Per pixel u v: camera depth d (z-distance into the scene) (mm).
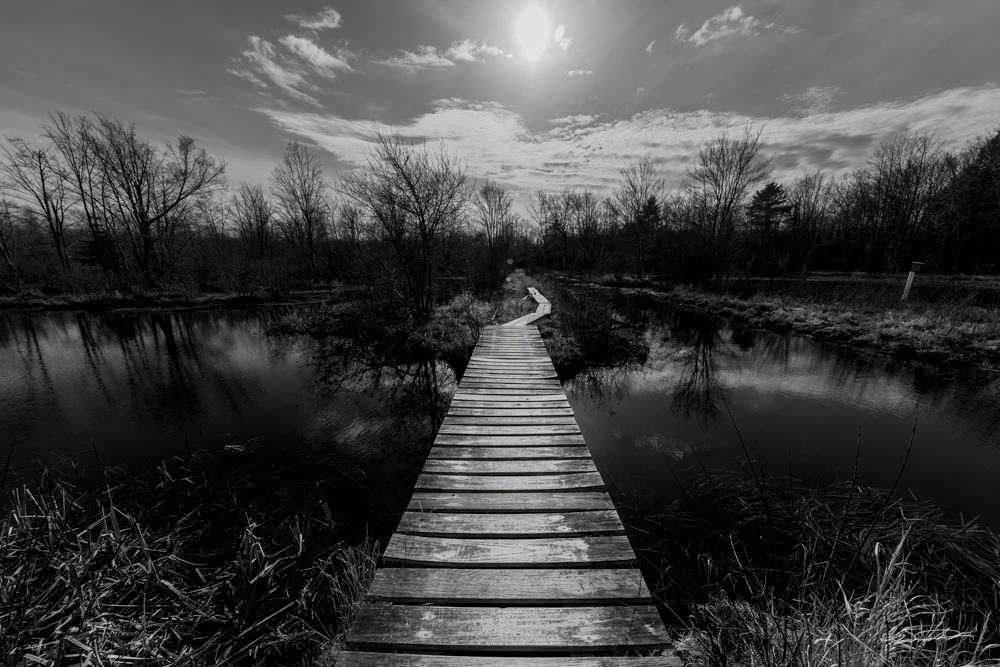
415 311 11656
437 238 12055
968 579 2463
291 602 2543
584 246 38094
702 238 21438
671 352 9703
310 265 23891
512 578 2043
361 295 11883
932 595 2264
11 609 1889
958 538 2879
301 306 17062
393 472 4445
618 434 5230
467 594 1934
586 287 19562
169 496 3811
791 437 4977
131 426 5688
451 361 8938
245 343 11008
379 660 1608
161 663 2014
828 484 3854
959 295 11547
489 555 2211
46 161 21297
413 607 1855
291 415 6164
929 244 23438
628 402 6551
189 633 2266
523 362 6941
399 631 1727
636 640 1675
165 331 12719
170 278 20641
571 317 11320
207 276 20422
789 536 3023
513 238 50750
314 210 26969
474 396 5141
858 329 9766
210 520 3408
